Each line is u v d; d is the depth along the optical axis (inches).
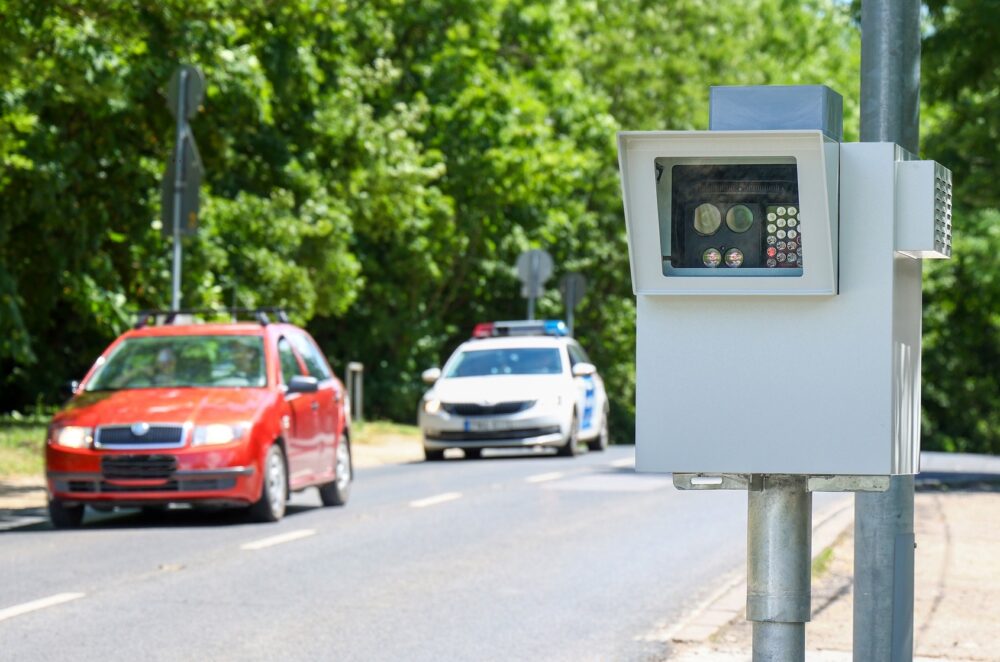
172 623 558.3
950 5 1336.1
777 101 239.3
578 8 3041.3
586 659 494.9
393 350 2586.1
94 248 1654.8
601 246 3053.6
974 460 1920.5
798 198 238.2
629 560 748.6
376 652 506.0
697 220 241.6
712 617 570.3
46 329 1907.0
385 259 2496.3
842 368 238.7
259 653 502.9
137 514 980.6
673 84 3218.5
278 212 1910.7
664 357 242.4
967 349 3799.2
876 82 316.5
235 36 1427.2
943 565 700.0
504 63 2728.8
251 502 882.1
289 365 973.2
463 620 570.6
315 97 2001.7
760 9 3747.5
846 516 919.7
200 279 1717.5
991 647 497.7
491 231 2664.9
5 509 976.9
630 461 1521.9
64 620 563.2
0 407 1958.7
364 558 746.2
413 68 2511.1
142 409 880.9
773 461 240.1
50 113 1576.0
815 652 484.7
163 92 1473.9
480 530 874.8
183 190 1218.6
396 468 1425.9
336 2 1320.1
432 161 2534.5
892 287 238.2
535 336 1752.0
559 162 2610.7
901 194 239.1
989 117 1373.0
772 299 239.6
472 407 1567.4
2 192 1549.0
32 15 1071.6
